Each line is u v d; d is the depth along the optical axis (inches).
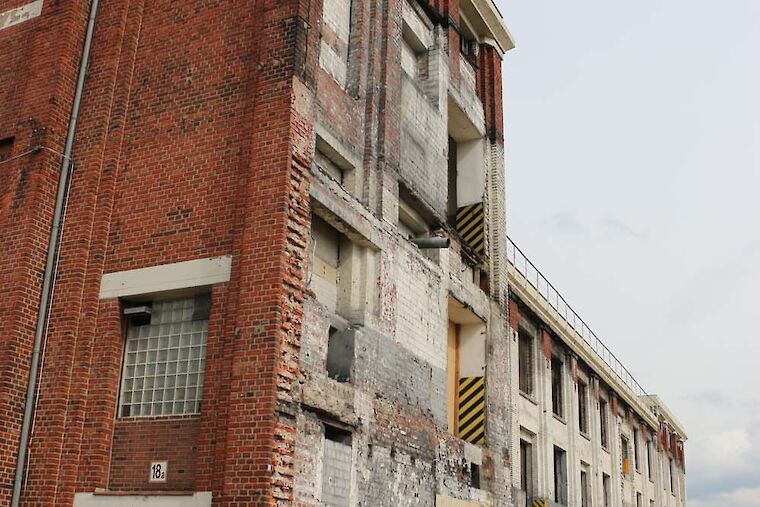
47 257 549.3
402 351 618.8
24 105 591.2
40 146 565.6
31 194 554.6
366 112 644.7
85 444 505.7
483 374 781.9
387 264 616.4
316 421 499.8
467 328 805.9
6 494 495.2
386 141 645.3
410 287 649.0
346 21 653.9
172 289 518.6
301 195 515.8
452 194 885.8
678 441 1971.0
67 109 586.2
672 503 1802.4
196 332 517.0
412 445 608.7
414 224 714.8
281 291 480.1
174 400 507.5
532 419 965.2
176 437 495.5
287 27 542.3
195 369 508.1
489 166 893.2
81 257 544.1
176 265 523.2
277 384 463.8
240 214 510.3
